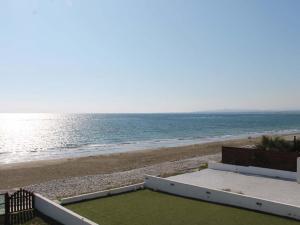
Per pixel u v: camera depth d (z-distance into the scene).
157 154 40.31
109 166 31.80
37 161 35.97
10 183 24.36
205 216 12.62
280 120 175.12
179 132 84.38
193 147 47.66
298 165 18.78
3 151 47.81
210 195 14.80
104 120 172.25
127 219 12.34
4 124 136.75
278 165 21.17
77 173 28.30
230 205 14.08
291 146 25.11
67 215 11.79
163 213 13.01
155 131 87.25
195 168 27.31
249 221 12.02
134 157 37.88
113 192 16.09
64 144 57.09
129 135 74.88
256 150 22.16
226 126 114.38
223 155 23.75
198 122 145.50
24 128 107.00
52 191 20.81
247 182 18.77
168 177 20.42
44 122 157.50
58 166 32.00
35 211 13.38
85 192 19.95
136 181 23.12
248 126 115.19
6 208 12.92
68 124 131.25
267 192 16.44
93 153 44.44
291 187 17.53
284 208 12.58
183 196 15.70
